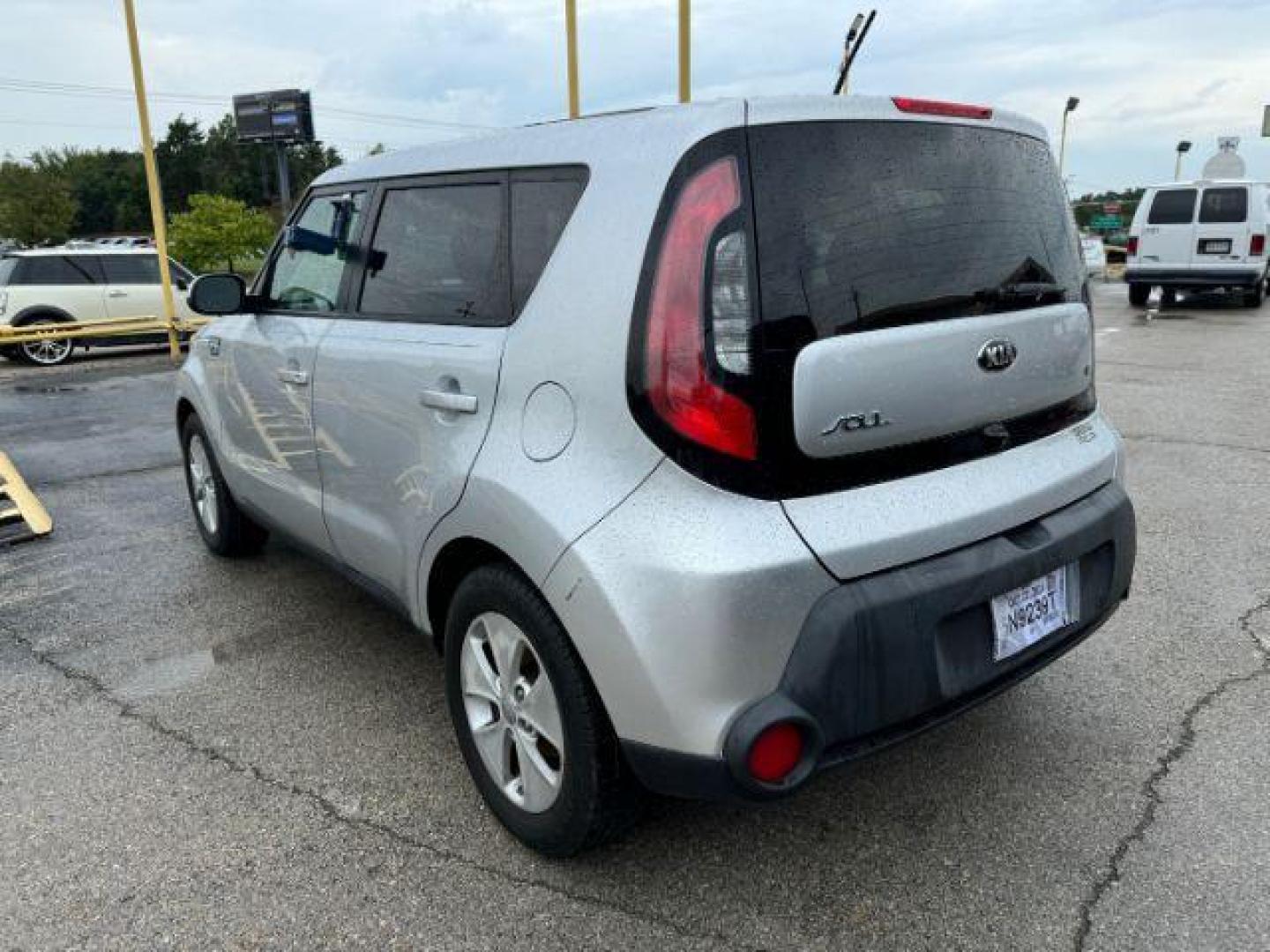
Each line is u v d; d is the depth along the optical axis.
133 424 9.08
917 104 2.36
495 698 2.60
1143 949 2.21
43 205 63.38
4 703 3.50
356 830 2.71
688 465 2.04
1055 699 3.31
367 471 3.09
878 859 2.54
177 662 3.80
